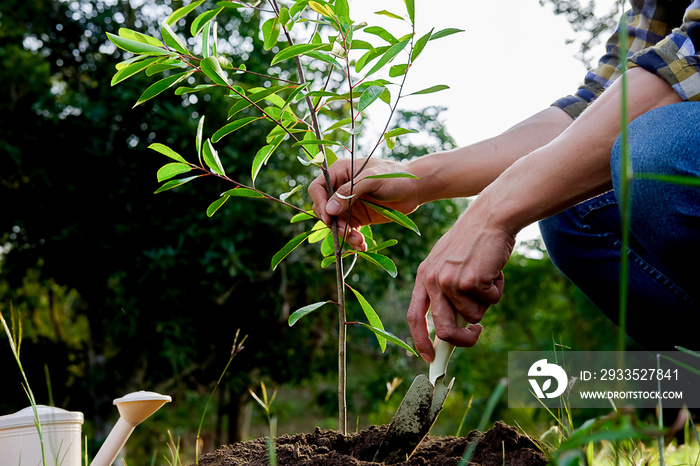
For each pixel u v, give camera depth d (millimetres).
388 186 1280
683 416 477
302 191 5316
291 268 5277
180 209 5082
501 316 10836
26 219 5117
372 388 6148
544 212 1007
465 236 1039
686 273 979
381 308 6434
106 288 5070
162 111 4988
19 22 5543
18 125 5195
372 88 1104
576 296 8766
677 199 914
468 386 7023
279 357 5492
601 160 974
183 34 5461
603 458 1326
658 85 983
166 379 5352
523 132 1409
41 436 1056
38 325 7168
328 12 1118
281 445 1208
